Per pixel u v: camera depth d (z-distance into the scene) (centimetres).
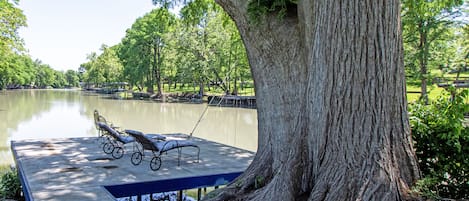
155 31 3159
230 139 1171
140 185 448
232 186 362
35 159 571
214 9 941
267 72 365
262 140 375
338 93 288
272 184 312
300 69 347
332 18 291
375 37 280
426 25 1531
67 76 8562
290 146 327
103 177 465
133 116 1839
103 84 5603
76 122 1529
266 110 369
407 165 285
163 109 2284
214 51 2720
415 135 326
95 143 735
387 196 263
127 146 718
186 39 2706
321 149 297
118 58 4666
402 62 296
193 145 575
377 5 279
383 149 278
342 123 287
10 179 547
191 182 485
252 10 352
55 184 426
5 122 1511
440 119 321
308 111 316
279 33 353
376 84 281
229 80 2864
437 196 274
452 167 313
